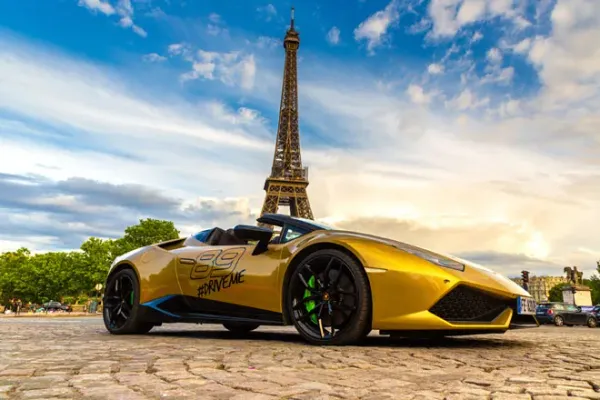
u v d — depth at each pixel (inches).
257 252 175.0
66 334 204.2
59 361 109.0
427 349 142.6
